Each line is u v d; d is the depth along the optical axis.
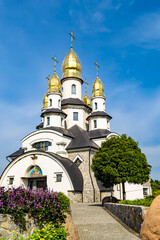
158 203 9.59
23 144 41.22
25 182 36.50
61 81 50.34
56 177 33.44
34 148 40.00
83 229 14.30
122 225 14.80
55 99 43.31
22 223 10.38
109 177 25.50
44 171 34.44
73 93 48.44
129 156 25.34
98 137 41.09
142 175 25.38
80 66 50.50
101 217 18.00
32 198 11.49
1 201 10.17
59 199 12.80
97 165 26.19
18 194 10.94
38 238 9.14
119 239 11.71
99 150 27.81
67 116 45.44
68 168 33.72
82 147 37.28
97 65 48.84
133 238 11.57
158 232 9.08
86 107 47.81
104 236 12.53
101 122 44.06
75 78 49.06
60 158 35.19
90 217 18.17
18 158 36.91
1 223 9.73
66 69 49.75
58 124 41.56
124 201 19.17
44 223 11.35
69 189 31.98
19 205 10.55
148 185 46.28
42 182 35.72
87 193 33.97
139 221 12.18
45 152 34.84
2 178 37.62
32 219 11.03
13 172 36.94
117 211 17.56
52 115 41.78
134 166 24.78
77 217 18.34
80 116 46.19
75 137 40.91
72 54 50.50
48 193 12.48
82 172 36.09
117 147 26.09
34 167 35.78
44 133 39.69
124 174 24.75
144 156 26.47
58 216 11.93
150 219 9.45
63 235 9.92
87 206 25.86
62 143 37.84
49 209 11.65
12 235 9.84
